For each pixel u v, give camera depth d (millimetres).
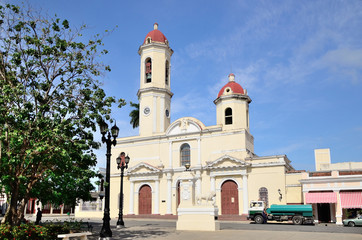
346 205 29422
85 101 16844
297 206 27594
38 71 16453
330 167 37719
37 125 14305
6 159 14555
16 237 12883
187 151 39156
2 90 14539
